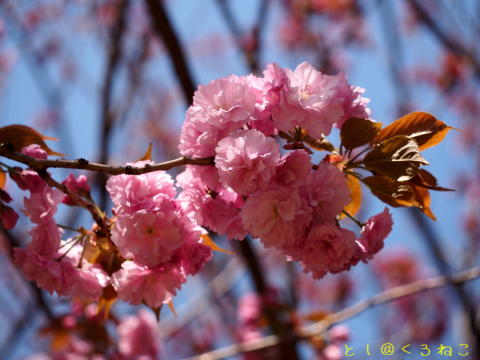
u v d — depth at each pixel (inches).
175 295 42.9
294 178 42.3
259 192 42.2
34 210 43.8
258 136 42.2
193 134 43.1
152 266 42.8
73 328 72.7
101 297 44.8
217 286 111.0
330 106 42.9
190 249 43.1
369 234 43.4
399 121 44.0
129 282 43.1
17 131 45.1
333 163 43.8
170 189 43.3
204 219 43.7
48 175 43.0
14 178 44.3
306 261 42.8
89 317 72.7
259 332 83.0
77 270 44.1
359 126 43.6
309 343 73.6
